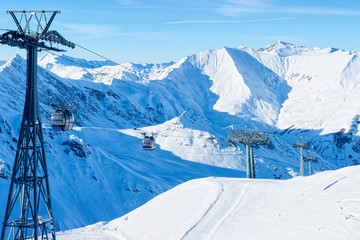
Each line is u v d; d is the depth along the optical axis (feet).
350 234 124.67
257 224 156.46
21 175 137.28
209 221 168.35
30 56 135.23
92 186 626.64
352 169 180.04
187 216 179.32
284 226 145.38
